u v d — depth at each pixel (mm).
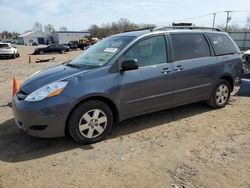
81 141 4332
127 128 5070
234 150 4160
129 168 3680
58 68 4918
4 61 22969
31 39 105812
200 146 4309
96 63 4625
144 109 4879
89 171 3629
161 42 5062
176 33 5305
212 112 5938
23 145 4422
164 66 4996
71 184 3354
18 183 3385
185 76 5277
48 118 4020
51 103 4004
